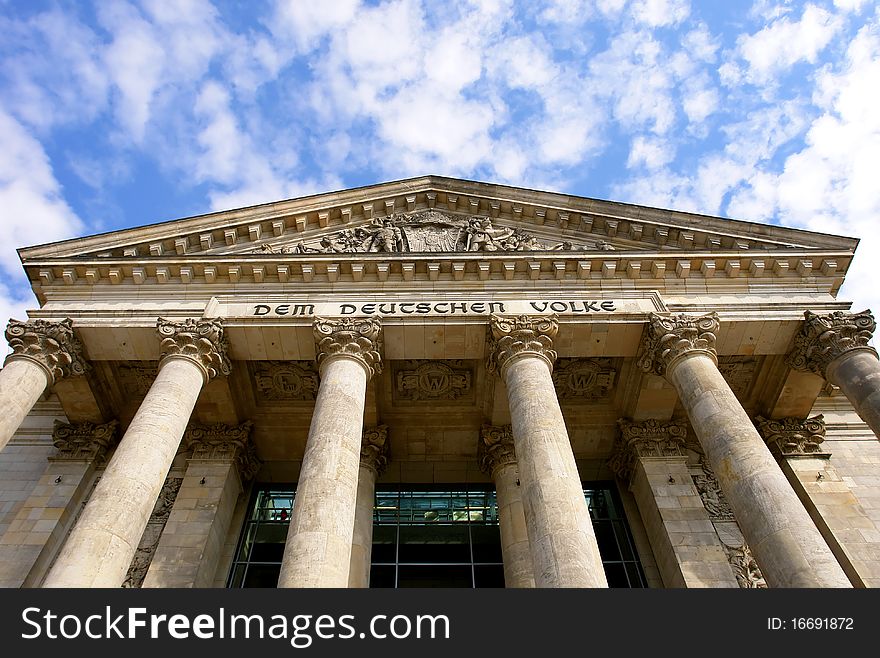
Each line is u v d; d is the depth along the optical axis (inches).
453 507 1213.1
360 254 1121.4
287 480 1246.3
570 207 1258.0
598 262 1118.4
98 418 1164.5
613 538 1142.3
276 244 1245.1
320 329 1012.5
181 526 1032.2
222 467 1130.7
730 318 1044.5
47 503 1052.5
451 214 1330.0
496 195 1310.3
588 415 1215.6
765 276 1117.1
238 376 1144.8
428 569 1101.1
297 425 1204.5
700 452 1165.7
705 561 979.9
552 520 729.6
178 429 884.0
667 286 1104.2
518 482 1109.7
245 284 1118.4
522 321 1015.0
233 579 1073.5
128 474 780.6
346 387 928.3
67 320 1031.6
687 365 967.0
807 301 1075.9
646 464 1130.7
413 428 1211.9
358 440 872.3
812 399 1150.3
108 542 707.4
